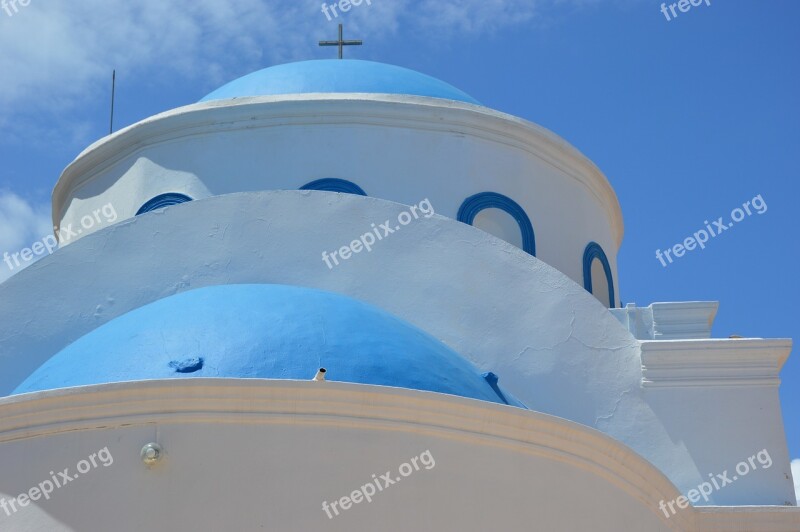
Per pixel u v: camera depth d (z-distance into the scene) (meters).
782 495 13.71
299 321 11.60
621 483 11.55
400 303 13.97
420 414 10.54
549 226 16.69
